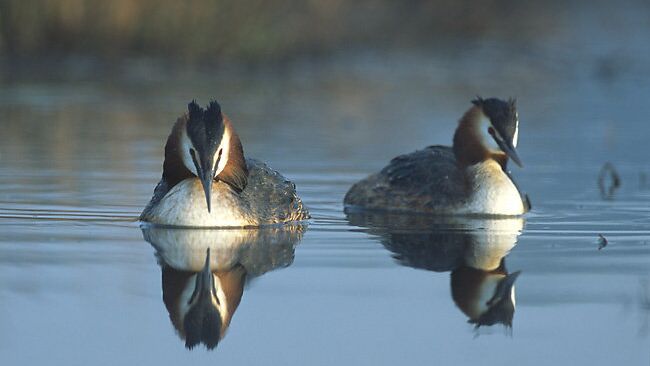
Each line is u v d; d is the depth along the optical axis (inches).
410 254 471.5
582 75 1168.2
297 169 689.6
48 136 793.6
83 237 490.6
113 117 890.7
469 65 1234.0
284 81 1120.8
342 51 1307.8
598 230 527.5
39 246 471.8
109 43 1204.5
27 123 850.8
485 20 1496.1
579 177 674.8
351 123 877.2
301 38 1275.8
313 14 1298.0
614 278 430.3
